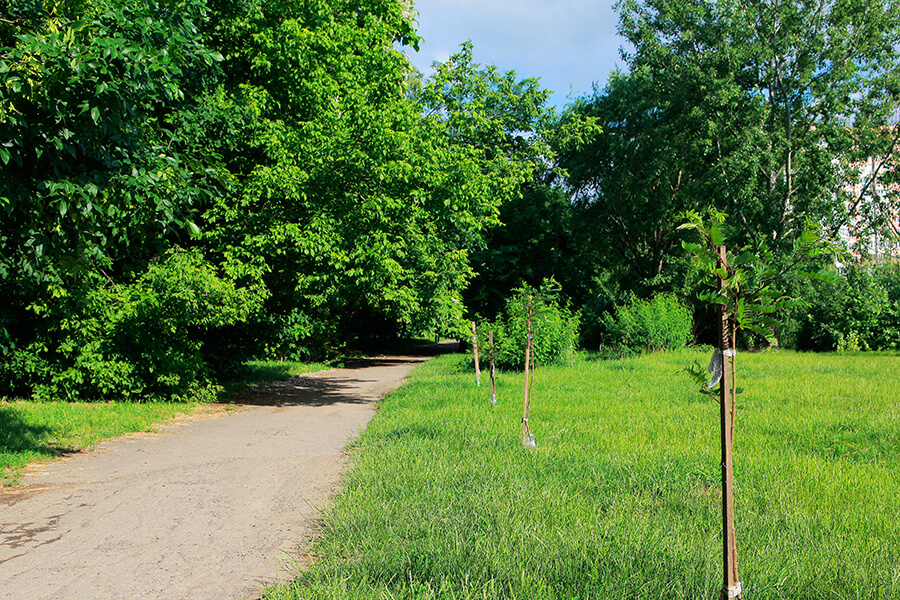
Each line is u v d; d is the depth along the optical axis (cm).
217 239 1373
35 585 419
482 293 3288
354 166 1353
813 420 952
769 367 1841
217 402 1462
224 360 1744
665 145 3016
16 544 501
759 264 305
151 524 550
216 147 1338
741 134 2728
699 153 2894
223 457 843
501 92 2711
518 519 496
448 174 1452
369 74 1620
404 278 1408
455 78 2372
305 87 1481
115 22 692
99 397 1323
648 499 561
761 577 377
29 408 1145
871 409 1060
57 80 594
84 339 1261
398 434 906
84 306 1242
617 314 2811
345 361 3070
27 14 651
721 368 311
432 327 1487
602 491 584
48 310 1220
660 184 3244
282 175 1309
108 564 456
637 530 460
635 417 1019
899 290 2725
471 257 3203
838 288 2567
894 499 557
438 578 390
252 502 616
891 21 2730
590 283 3447
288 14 1532
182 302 1253
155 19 731
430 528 475
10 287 1191
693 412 1064
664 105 2972
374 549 443
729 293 303
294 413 1293
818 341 2702
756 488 593
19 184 611
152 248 1344
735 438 831
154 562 459
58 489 673
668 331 2578
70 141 634
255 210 1402
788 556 418
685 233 3084
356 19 1764
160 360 1334
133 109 672
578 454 738
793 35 2756
